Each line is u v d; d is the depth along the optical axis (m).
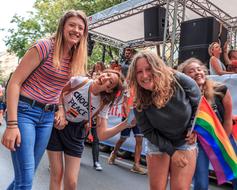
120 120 6.71
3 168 5.35
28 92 2.44
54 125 2.86
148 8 9.39
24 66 2.38
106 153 7.56
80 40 2.60
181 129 2.60
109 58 18.14
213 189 4.82
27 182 2.38
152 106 2.56
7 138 2.29
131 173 5.64
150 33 9.43
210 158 2.97
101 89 2.85
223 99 3.17
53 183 3.04
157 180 2.78
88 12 17.53
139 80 2.54
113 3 16.75
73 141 3.00
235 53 6.34
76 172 3.04
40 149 2.58
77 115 2.96
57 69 2.48
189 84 2.59
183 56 7.74
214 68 5.45
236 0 9.16
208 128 2.92
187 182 2.75
